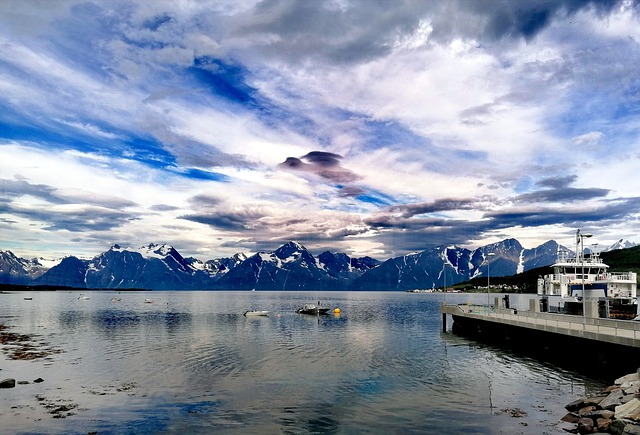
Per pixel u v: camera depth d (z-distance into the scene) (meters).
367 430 29.94
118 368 49.31
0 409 34.16
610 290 69.56
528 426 30.19
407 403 35.78
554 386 40.62
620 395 31.67
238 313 150.75
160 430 29.97
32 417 32.38
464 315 79.00
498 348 63.81
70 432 29.56
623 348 42.38
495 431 29.39
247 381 43.09
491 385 41.19
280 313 149.00
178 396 37.91
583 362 49.22
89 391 39.44
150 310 169.62
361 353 59.69
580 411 31.78
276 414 33.25
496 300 82.75
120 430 29.95
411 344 68.56
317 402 36.16
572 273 76.38
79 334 83.44
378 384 41.81
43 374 46.28
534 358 55.00
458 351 61.19
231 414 33.25
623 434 26.75
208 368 49.28
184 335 81.50
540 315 60.66
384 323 108.56
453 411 33.66
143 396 37.88
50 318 125.31
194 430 29.98
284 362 52.91
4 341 72.81
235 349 63.38
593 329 46.59
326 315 140.25
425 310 173.38
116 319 122.00
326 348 64.44
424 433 29.31
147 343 70.06
